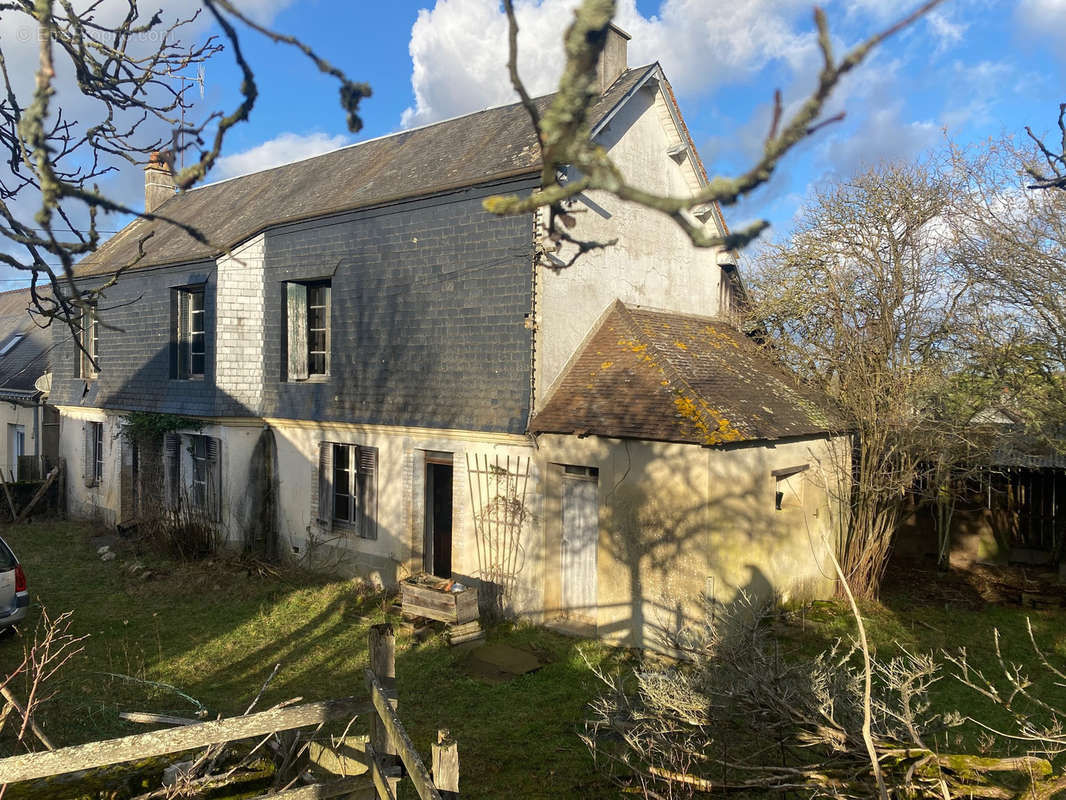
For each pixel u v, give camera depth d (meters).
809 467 11.82
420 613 10.75
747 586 10.21
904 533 15.69
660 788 5.71
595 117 11.52
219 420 14.53
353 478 13.11
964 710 8.16
